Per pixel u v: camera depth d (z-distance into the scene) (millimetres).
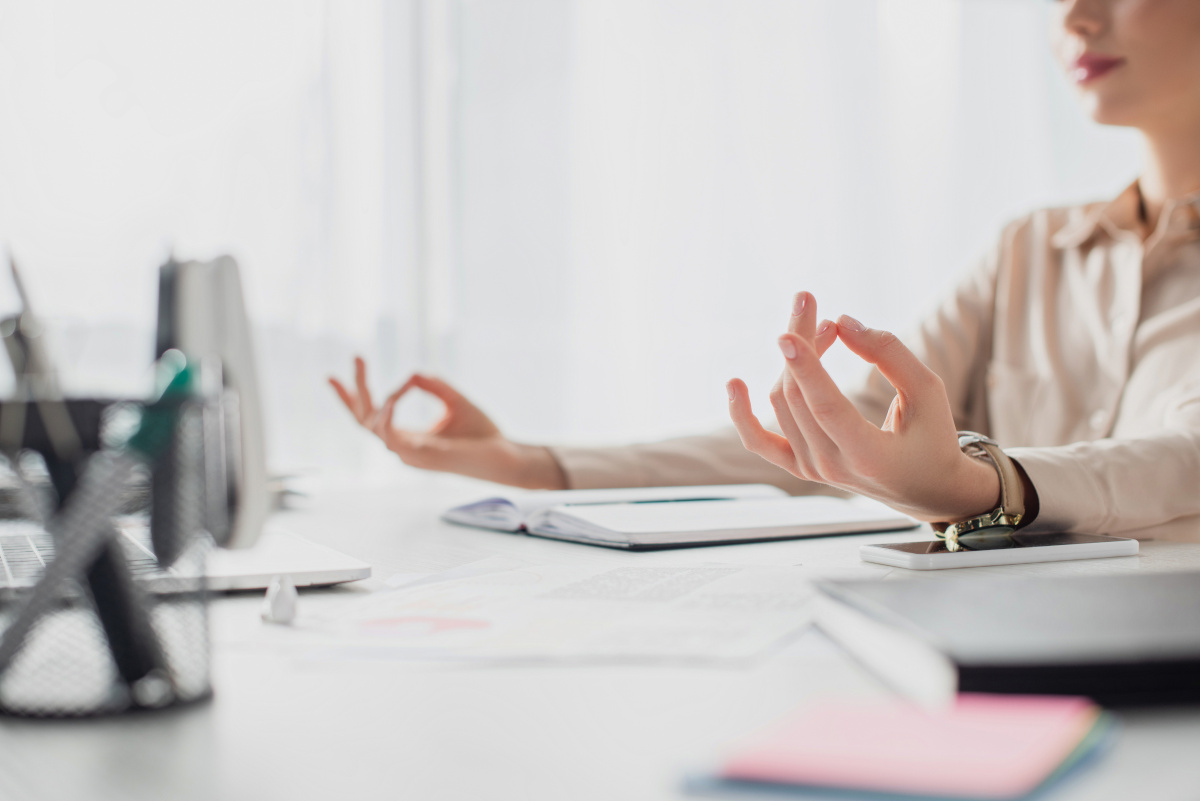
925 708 275
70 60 1772
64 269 1764
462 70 2178
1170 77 1016
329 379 1034
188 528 320
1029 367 1154
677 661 354
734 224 2412
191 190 1857
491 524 815
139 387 331
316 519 908
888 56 2553
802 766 226
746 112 2420
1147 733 265
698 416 2379
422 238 2084
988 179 2633
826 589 387
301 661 363
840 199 2502
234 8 1888
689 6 2367
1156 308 1068
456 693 322
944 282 2611
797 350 532
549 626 410
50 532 311
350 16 2023
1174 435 732
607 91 2303
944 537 635
